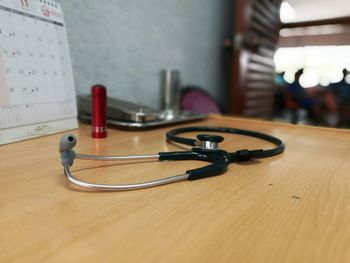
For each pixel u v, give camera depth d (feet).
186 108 3.97
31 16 1.86
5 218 0.87
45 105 1.92
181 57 4.27
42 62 1.92
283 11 8.49
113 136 2.06
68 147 1.21
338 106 8.50
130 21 3.20
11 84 1.70
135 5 3.23
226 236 0.82
